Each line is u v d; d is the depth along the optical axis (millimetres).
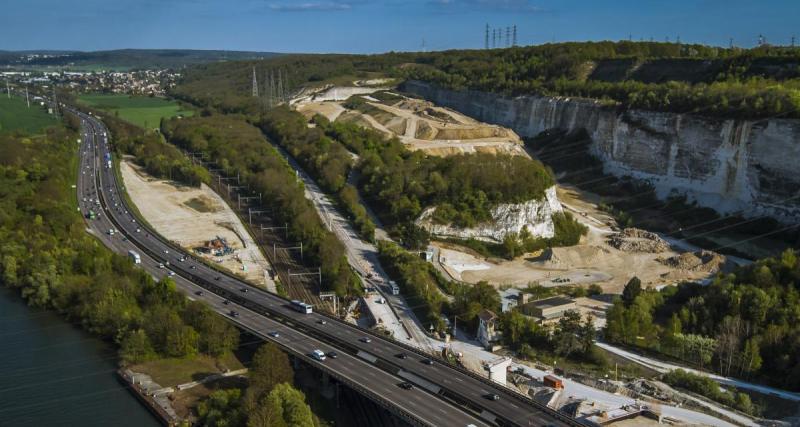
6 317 175750
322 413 131750
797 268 179375
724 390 139750
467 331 179000
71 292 177750
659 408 130125
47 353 154375
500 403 119688
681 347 157875
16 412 129000
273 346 138000
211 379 141000
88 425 125188
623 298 191500
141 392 134750
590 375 149375
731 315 166375
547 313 180375
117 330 157500
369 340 150250
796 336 150875
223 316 166875
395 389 126312
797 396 137625
